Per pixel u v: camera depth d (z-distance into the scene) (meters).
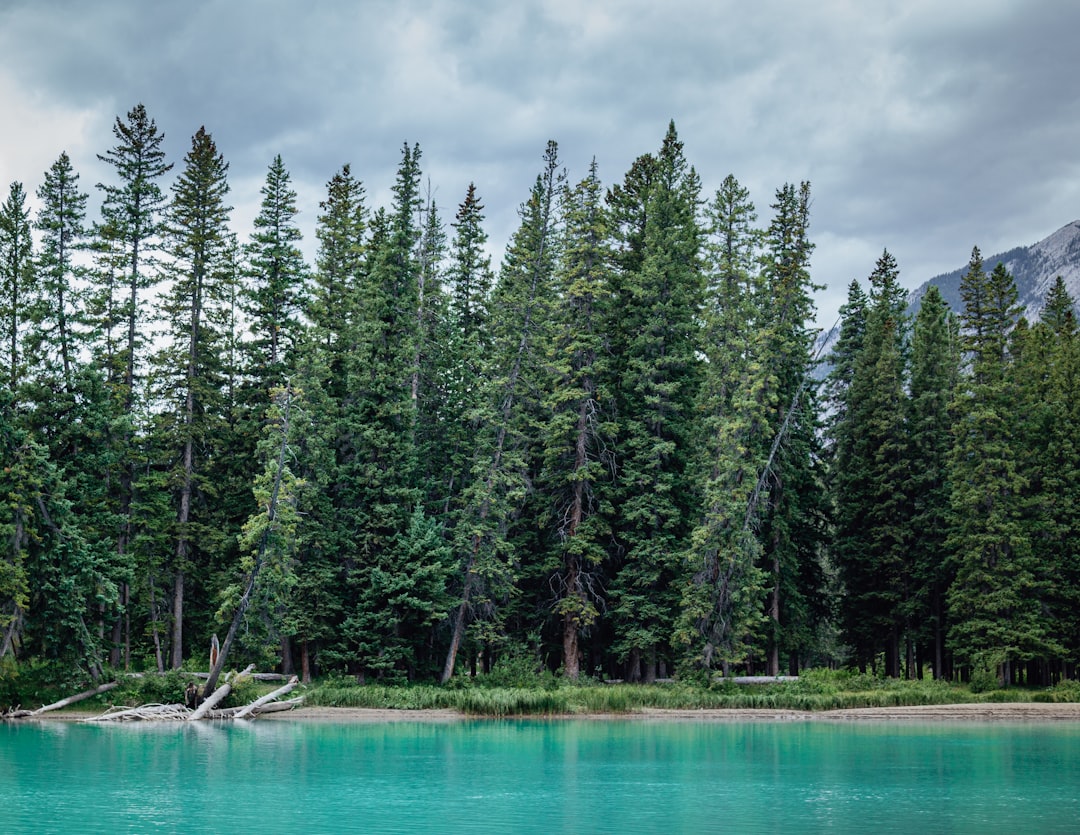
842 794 24.48
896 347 72.62
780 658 60.75
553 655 62.31
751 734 39.53
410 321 56.62
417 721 43.97
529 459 58.75
